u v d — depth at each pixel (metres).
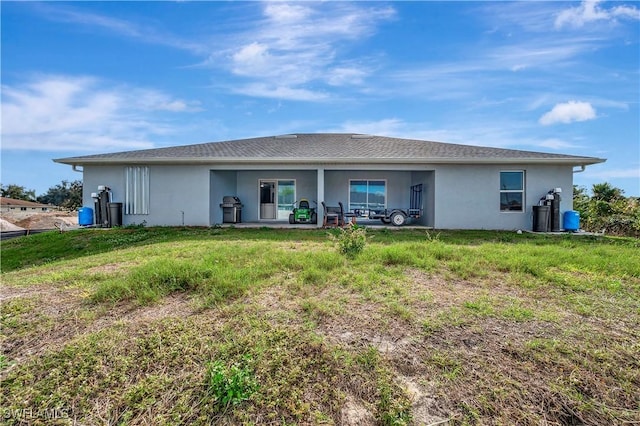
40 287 4.38
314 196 14.88
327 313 3.42
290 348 2.81
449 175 11.62
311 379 2.49
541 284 4.42
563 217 11.16
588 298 3.93
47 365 2.64
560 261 5.61
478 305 3.63
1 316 3.43
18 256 8.71
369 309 3.55
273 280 4.50
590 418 2.15
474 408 2.21
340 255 5.92
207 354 2.75
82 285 4.42
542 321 3.27
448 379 2.45
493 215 11.51
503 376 2.46
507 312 3.45
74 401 2.32
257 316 3.37
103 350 2.80
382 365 2.59
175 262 5.04
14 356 2.78
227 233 10.30
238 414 2.20
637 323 3.25
